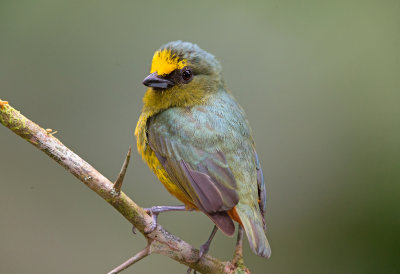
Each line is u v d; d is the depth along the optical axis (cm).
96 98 1291
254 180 952
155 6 1367
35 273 1187
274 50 1339
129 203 816
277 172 1280
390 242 1245
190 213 1248
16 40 1295
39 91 1280
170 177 963
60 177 1255
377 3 1369
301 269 1235
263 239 859
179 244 847
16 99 1270
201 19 1359
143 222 827
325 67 1339
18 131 775
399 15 1359
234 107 1020
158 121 1000
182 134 962
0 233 1203
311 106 1316
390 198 1270
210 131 957
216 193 902
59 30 1319
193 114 983
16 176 1245
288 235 1248
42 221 1223
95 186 798
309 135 1302
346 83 1323
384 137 1299
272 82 1323
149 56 1324
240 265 863
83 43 1318
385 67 1335
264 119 1304
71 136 1263
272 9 1362
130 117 1283
